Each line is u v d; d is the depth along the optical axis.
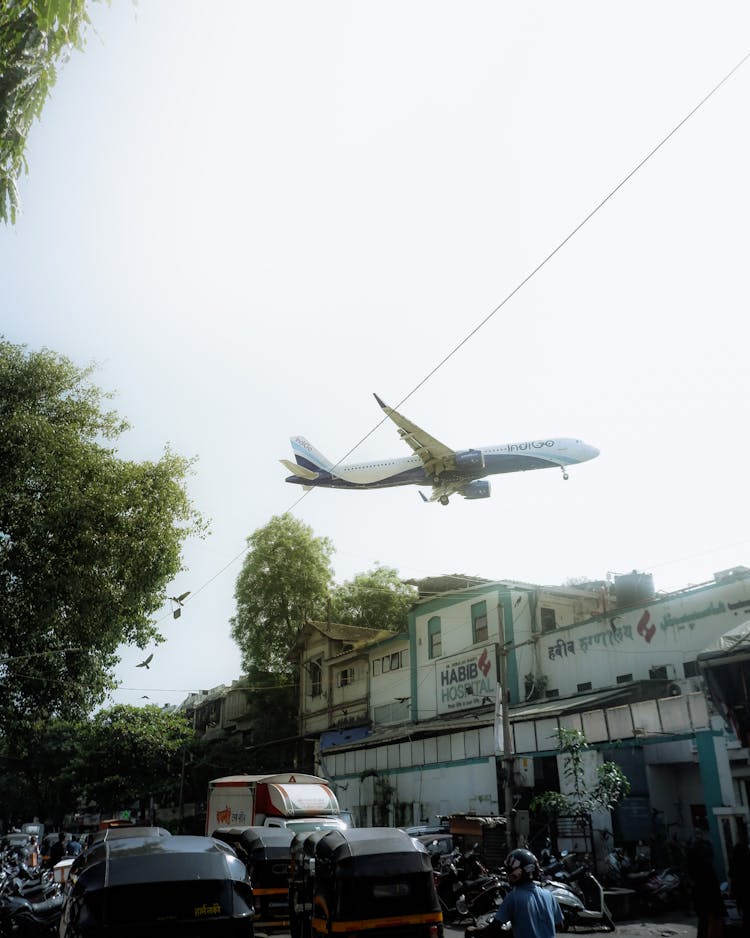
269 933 13.10
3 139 7.00
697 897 10.23
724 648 11.38
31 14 6.80
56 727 62.59
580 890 14.41
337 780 34.34
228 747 46.03
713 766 17.23
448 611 33.47
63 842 28.84
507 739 19.91
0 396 28.44
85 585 25.67
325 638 42.78
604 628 25.78
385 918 8.56
